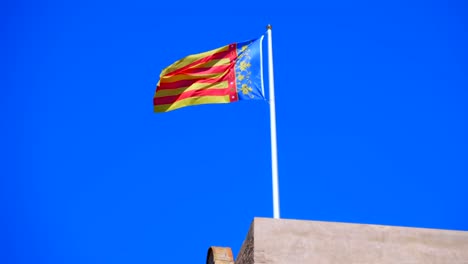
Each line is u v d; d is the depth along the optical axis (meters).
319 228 12.13
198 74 17.84
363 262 11.88
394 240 12.20
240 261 12.89
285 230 12.01
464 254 12.17
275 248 11.80
